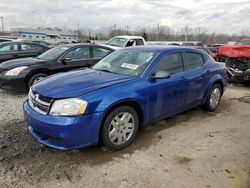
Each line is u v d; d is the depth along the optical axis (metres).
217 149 3.72
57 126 3.08
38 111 3.33
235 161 3.39
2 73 6.42
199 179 2.96
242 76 7.99
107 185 2.83
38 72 6.57
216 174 3.07
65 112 3.12
